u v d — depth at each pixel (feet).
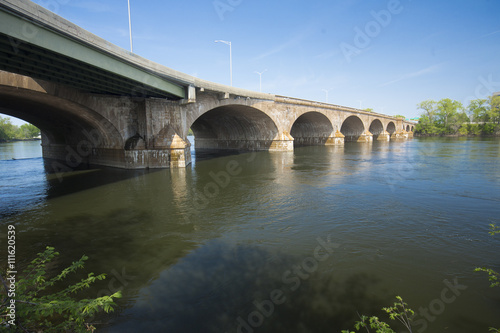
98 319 19.30
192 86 84.38
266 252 29.78
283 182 66.49
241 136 165.68
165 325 18.67
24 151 186.29
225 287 23.20
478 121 293.64
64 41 43.62
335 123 191.93
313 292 22.11
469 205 45.50
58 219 41.93
